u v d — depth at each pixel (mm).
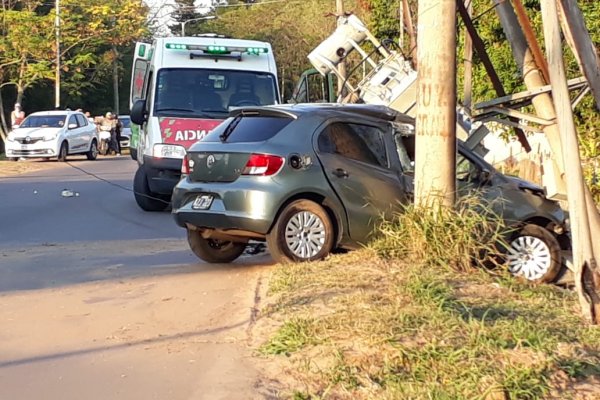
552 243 9695
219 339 6699
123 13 43375
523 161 16125
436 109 8750
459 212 8773
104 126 36000
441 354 5793
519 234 9633
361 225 9336
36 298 8125
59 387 5648
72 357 6273
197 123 14711
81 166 27531
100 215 14891
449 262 8555
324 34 51719
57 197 17625
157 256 10562
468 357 5785
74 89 49031
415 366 5691
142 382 5738
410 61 15516
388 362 5750
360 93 15820
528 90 8984
